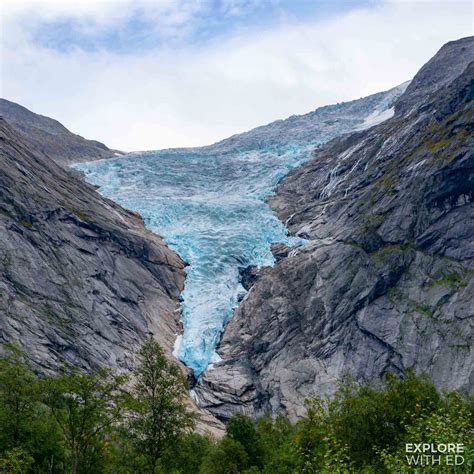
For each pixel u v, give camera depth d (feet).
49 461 119.44
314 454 112.06
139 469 112.57
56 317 215.31
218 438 190.90
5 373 120.16
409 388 121.19
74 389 110.63
